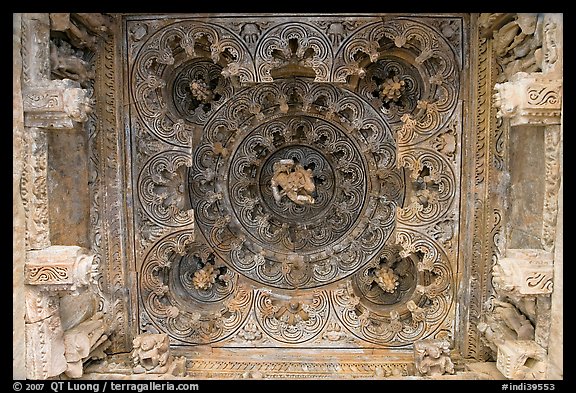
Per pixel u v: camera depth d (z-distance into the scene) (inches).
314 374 188.9
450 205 195.2
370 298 212.2
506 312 168.9
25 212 142.1
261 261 209.2
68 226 171.3
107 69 189.8
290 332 203.9
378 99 203.2
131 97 193.6
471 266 194.2
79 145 178.7
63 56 168.4
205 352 203.8
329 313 203.9
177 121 195.0
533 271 140.5
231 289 209.9
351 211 212.8
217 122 205.8
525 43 160.7
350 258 211.3
